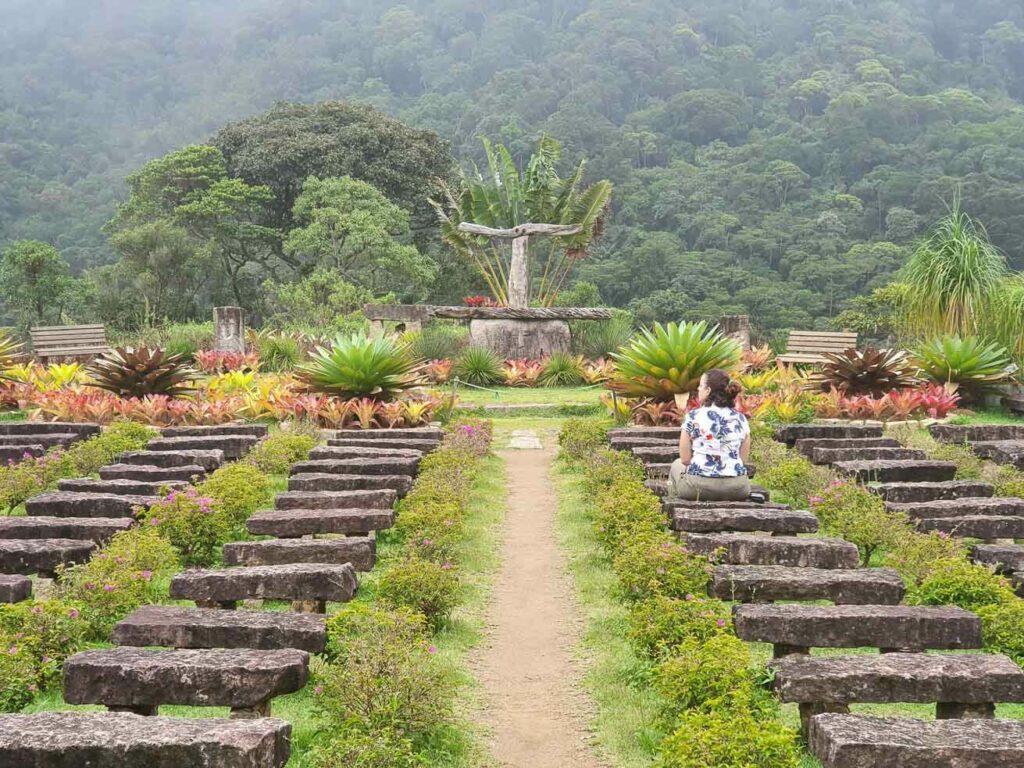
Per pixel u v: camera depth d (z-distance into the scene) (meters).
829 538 6.80
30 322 30.56
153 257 34.56
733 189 66.94
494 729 4.96
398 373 14.05
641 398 13.41
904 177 64.44
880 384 14.43
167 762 3.73
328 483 8.65
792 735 4.18
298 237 35.34
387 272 37.25
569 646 6.06
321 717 4.71
